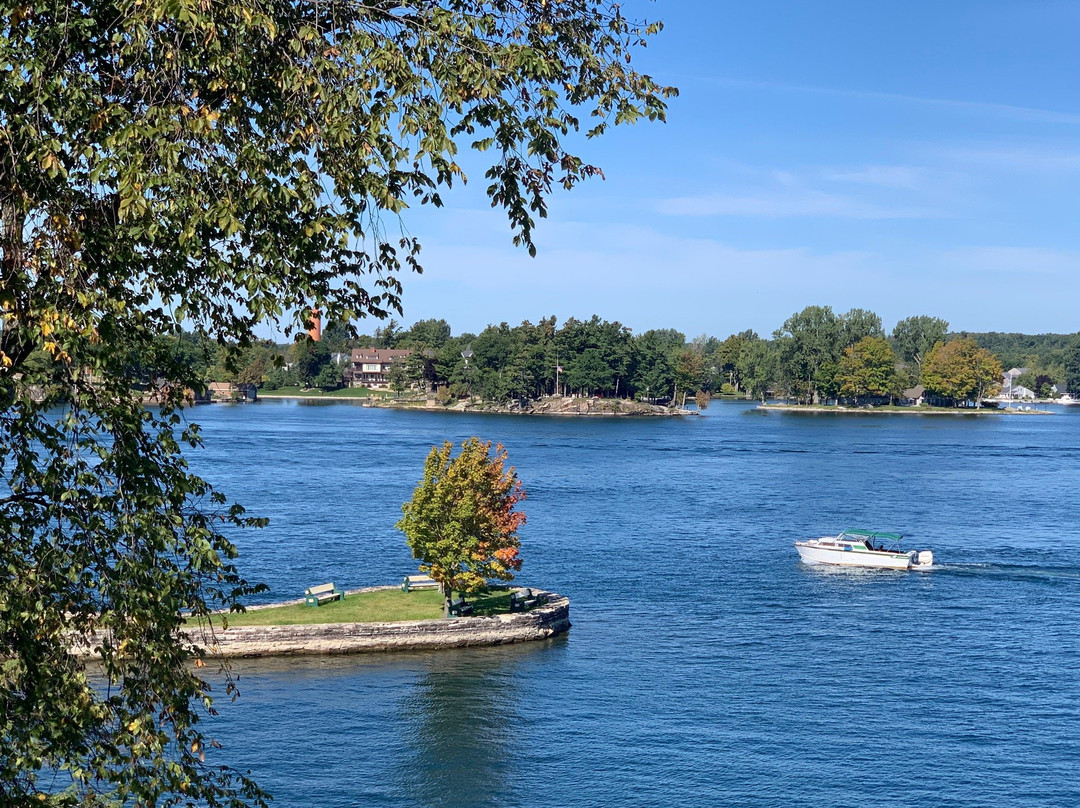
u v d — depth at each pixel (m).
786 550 88.56
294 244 11.29
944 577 77.94
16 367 11.17
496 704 47.09
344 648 54.31
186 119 10.41
